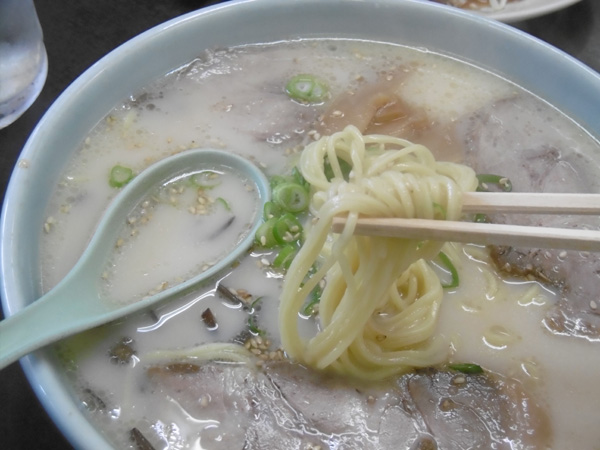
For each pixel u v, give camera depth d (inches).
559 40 12.2
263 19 9.6
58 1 11.8
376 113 9.1
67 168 8.0
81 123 8.2
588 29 12.5
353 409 6.5
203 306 7.1
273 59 9.8
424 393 6.6
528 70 9.4
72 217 7.6
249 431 6.3
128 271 7.3
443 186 6.0
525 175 8.6
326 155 8.0
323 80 9.6
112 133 8.6
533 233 5.5
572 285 7.5
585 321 7.3
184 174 8.2
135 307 6.7
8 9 9.6
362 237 6.0
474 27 9.4
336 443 6.3
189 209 7.9
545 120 9.3
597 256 7.7
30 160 7.2
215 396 6.5
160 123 8.8
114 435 6.1
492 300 7.4
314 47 10.0
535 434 6.4
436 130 9.0
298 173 8.0
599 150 8.9
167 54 9.1
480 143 8.9
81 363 6.5
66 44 11.2
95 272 7.0
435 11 9.5
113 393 6.4
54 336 5.9
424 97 9.5
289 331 6.4
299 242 7.5
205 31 9.3
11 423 7.0
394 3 9.6
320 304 6.7
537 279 7.6
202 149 8.1
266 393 6.6
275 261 7.4
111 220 7.3
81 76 8.2
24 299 6.1
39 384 5.7
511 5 12.2
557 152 8.9
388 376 6.7
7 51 10.0
